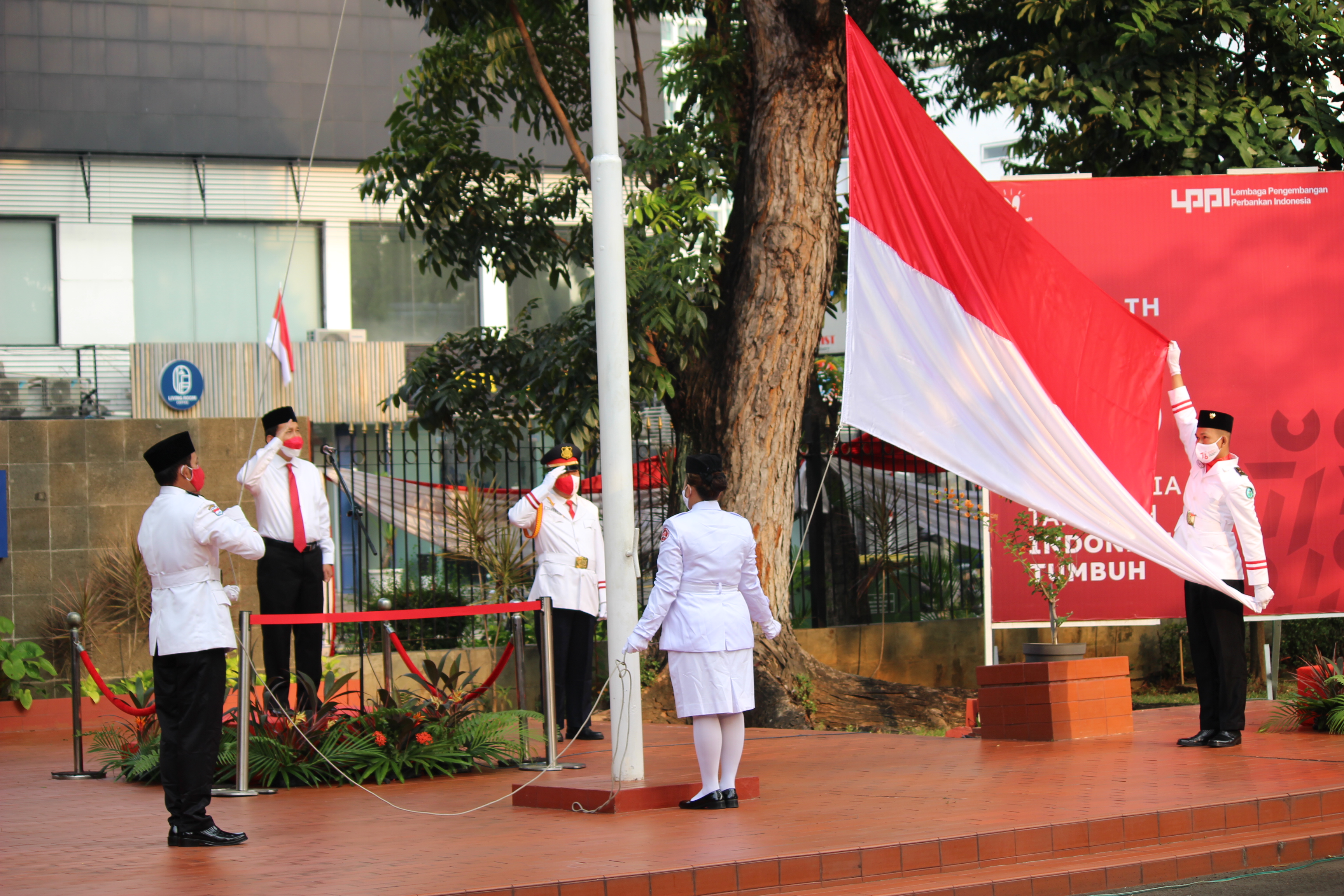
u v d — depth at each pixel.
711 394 12.16
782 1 11.63
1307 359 10.96
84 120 22.86
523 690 9.32
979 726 10.11
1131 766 7.32
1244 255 10.98
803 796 6.66
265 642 8.91
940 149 8.67
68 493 12.05
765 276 11.73
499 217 12.98
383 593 13.23
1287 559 10.84
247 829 6.29
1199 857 5.43
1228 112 12.40
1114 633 14.68
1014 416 8.42
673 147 12.17
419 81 13.10
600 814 6.37
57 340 23.20
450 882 4.77
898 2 15.06
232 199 23.98
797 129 11.73
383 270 24.78
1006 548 10.08
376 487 14.02
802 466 14.36
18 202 23.05
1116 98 12.44
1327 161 13.34
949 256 8.52
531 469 13.35
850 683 12.02
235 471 12.45
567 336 12.24
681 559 6.41
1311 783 6.54
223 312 24.02
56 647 11.86
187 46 23.39
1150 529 8.20
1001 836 5.43
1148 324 9.31
